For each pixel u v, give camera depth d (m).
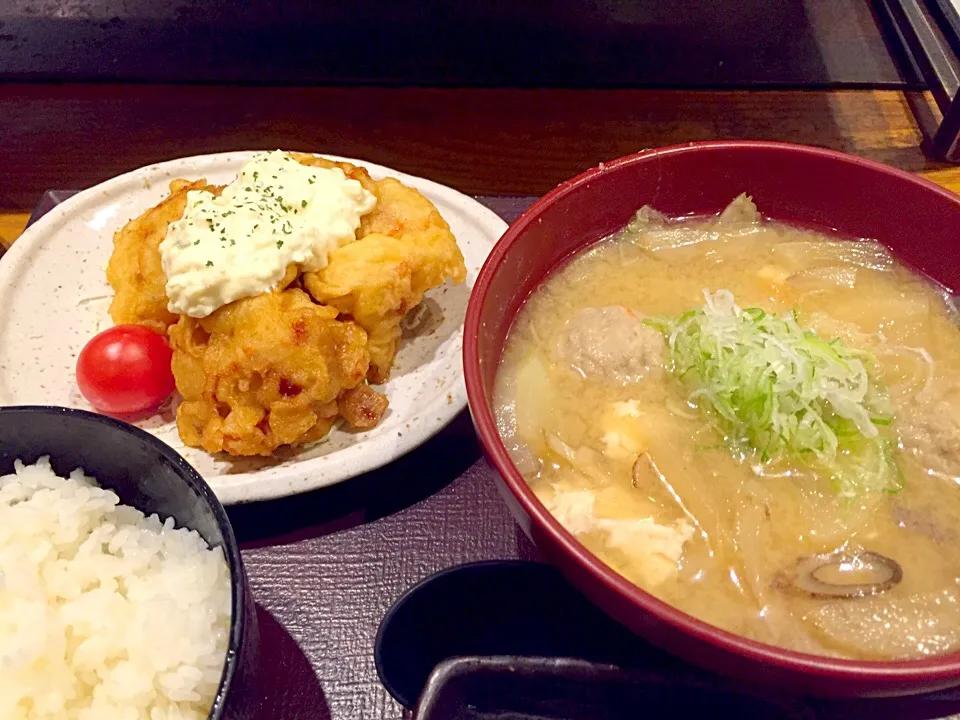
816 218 0.28
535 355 0.26
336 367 0.28
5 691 0.20
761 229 0.28
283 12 0.41
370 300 0.29
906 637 0.20
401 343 0.32
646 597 0.18
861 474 0.23
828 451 0.23
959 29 0.40
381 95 0.40
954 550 0.22
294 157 0.32
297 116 0.40
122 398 0.29
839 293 0.27
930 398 0.24
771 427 0.23
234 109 0.40
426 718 0.21
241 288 0.27
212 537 0.22
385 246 0.29
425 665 0.23
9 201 0.37
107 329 0.31
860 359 0.24
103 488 0.24
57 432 0.23
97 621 0.21
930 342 0.26
